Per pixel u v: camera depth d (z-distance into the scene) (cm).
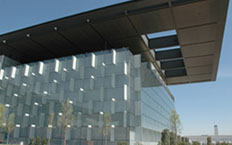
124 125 1905
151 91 2688
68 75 2319
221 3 1681
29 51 2758
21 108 2409
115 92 2045
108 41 2431
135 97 2170
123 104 1969
